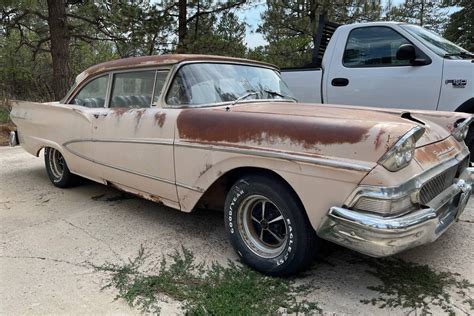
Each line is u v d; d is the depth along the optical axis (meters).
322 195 2.39
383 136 2.23
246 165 2.71
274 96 3.74
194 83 3.30
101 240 3.39
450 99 4.66
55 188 4.89
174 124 3.16
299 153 2.45
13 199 4.48
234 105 3.26
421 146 2.70
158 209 4.12
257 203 2.86
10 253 3.15
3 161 6.39
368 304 2.46
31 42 14.29
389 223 2.19
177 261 3.01
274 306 2.44
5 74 15.75
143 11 11.49
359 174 2.24
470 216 3.77
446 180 2.82
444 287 2.62
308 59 13.58
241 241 2.92
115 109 3.80
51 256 3.10
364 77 5.26
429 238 2.45
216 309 2.41
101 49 17.05
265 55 14.01
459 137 3.26
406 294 2.55
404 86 4.96
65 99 4.55
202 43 12.30
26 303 2.50
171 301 2.52
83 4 11.07
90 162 4.10
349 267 2.89
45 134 4.72
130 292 2.60
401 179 2.27
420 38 4.99
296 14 14.64
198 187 3.05
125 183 3.78
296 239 2.59
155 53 12.65
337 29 5.62
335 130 2.38
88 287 2.67
